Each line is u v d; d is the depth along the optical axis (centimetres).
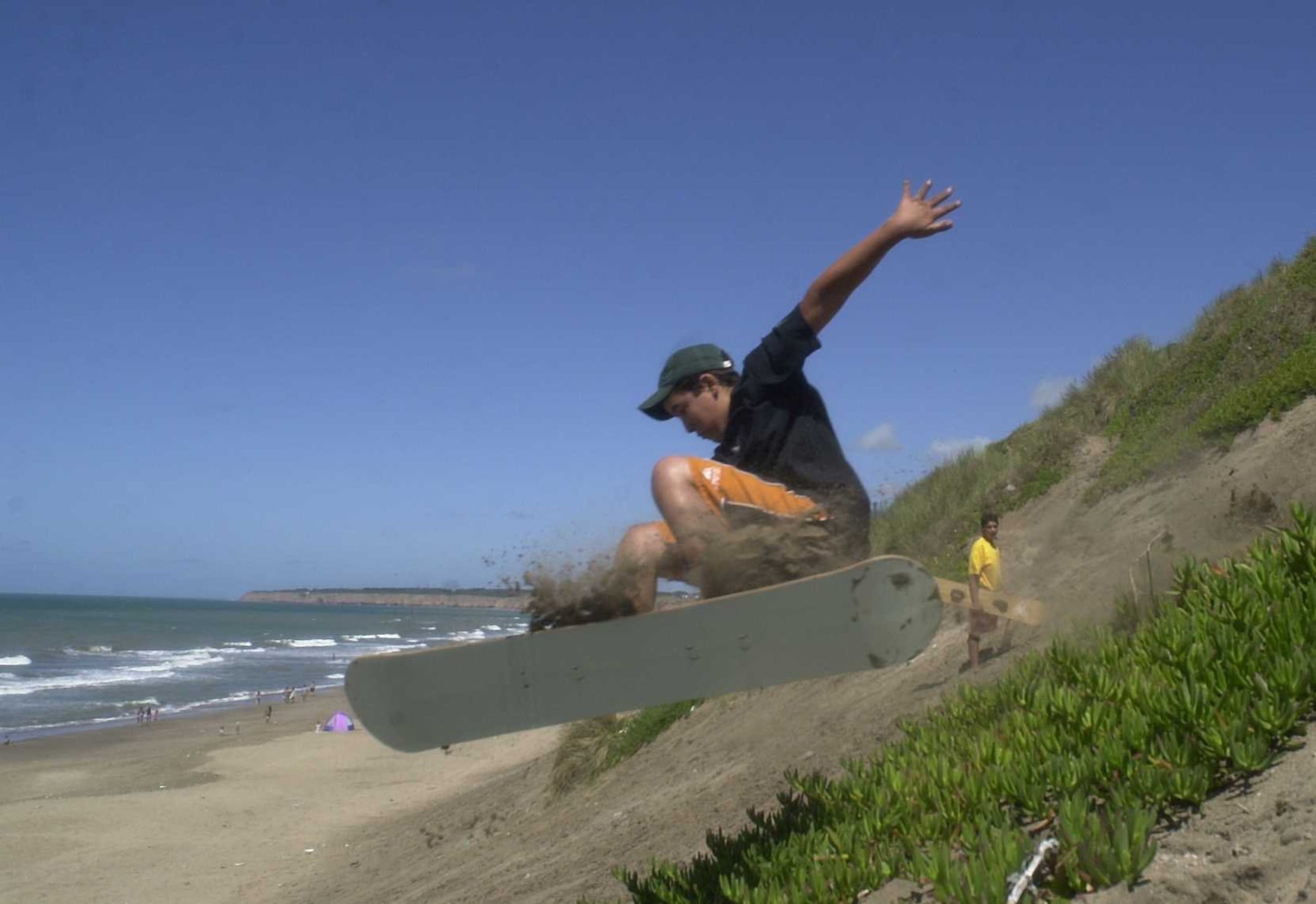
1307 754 353
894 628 348
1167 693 391
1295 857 308
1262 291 1252
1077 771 387
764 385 388
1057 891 338
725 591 375
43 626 10812
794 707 997
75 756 2852
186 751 2836
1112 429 1344
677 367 406
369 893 1257
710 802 843
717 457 403
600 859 866
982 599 741
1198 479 943
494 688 369
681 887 447
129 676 5712
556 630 366
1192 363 1271
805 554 374
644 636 362
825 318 384
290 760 2562
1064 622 758
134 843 1669
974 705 513
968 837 382
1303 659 374
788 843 432
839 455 395
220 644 8988
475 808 1542
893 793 432
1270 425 931
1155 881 325
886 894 379
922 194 367
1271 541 476
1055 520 1201
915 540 1457
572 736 1405
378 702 373
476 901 953
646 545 370
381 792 2084
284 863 1535
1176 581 495
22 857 1582
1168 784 358
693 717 1245
